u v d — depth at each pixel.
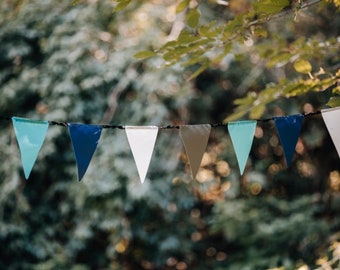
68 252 5.96
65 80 5.71
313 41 3.37
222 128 6.12
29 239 5.88
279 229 5.87
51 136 5.69
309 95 5.87
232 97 6.04
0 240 5.79
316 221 5.89
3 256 5.83
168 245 6.12
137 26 5.77
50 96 5.79
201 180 6.11
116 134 5.77
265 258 5.93
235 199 6.20
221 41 3.19
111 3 5.79
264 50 3.45
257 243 6.08
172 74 5.62
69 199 5.89
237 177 6.11
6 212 5.80
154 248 6.29
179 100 5.71
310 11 5.50
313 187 6.32
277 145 6.28
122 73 5.73
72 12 5.80
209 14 5.70
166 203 5.81
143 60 5.70
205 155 6.21
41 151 5.73
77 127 2.74
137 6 5.75
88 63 5.73
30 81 5.76
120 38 5.78
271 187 6.39
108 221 5.83
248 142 2.80
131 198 5.79
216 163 6.20
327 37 5.62
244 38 3.19
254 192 6.40
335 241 5.14
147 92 5.67
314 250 5.82
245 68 5.86
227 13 5.74
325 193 6.18
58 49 5.78
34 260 5.91
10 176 5.68
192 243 6.30
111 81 5.83
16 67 5.88
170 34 5.64
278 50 3.44
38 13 5.85
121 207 5.77
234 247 6.56
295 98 5.88
